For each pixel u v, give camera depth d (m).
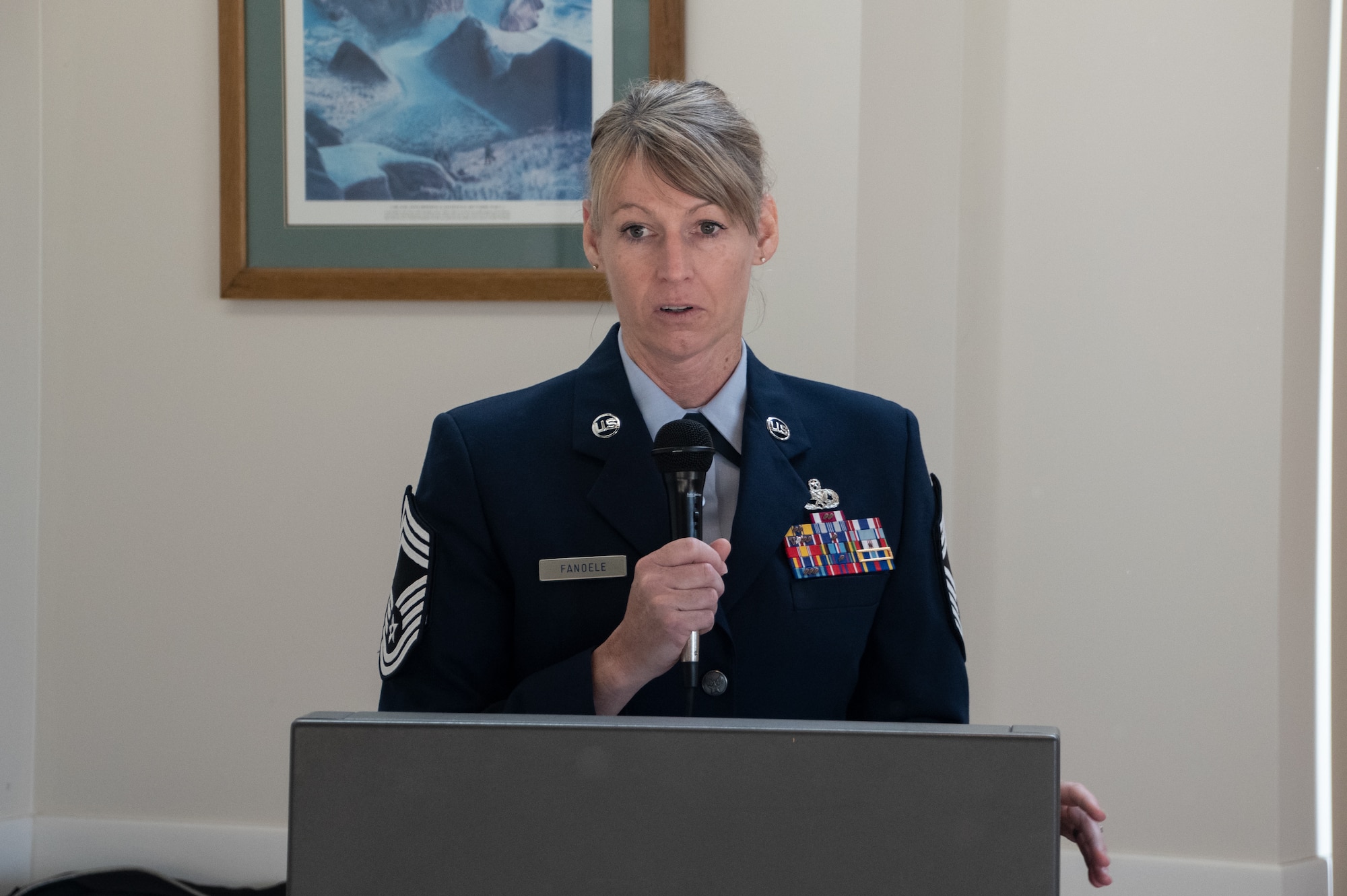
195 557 4.61
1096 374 4.32
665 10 4.30
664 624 1.93
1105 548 4.32
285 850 4.52
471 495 2.37
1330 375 4.33
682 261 2.15
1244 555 4.26
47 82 4.62
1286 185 4.25
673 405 2.39
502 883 1.28
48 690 4.67
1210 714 4.27
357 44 4.46
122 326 4.62
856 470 2.51
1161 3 4.27
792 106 4.34
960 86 4.38
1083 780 4.33
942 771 1.24
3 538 4.56
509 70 4.42
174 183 4.59
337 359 4.53
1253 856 4.25
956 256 4.39
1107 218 4.31
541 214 4.42
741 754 1.26
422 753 1.29
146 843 4.59
